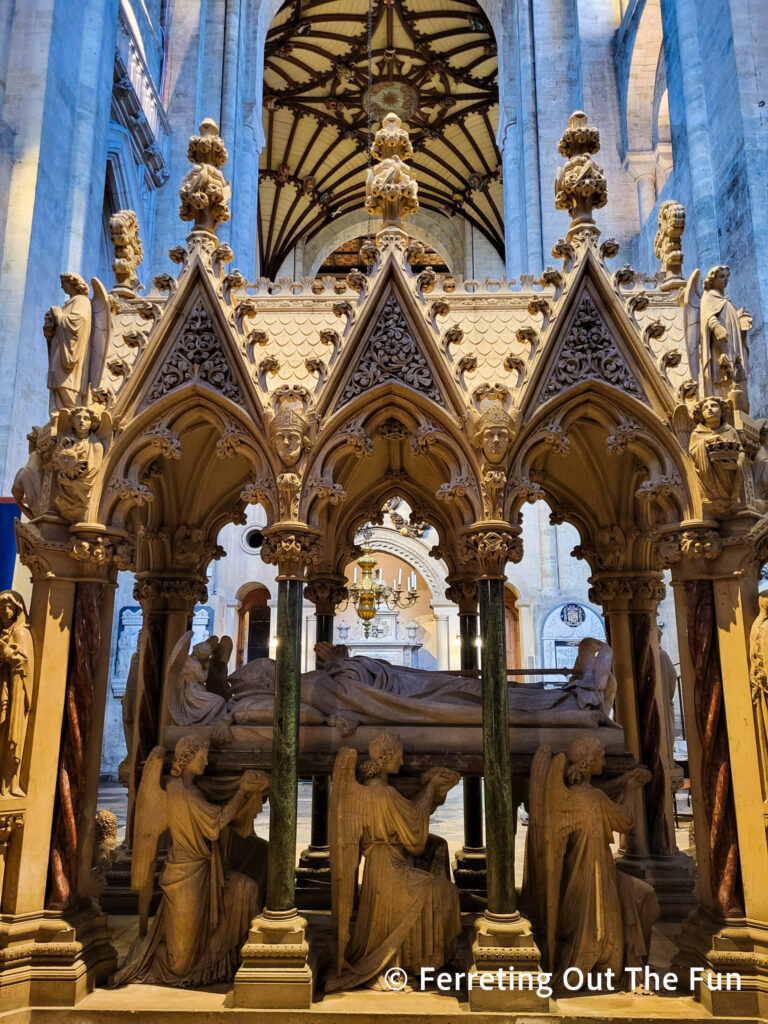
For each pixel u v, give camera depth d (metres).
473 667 6.48
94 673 4.39
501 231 31.16
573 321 4.61
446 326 4.84
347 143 29.97
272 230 32.16
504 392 4.44
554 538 17.22
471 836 6.24
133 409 4.49
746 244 8.95
